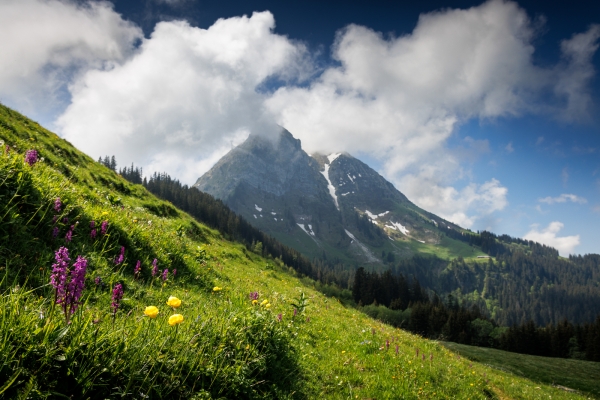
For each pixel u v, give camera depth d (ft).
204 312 22.24
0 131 52.54
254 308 23.36
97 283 20.18
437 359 49.47
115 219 31.78
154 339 14.06
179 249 40.42
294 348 24.68
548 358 166.40
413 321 392.68
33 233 21.54
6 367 9.53
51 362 10.46
